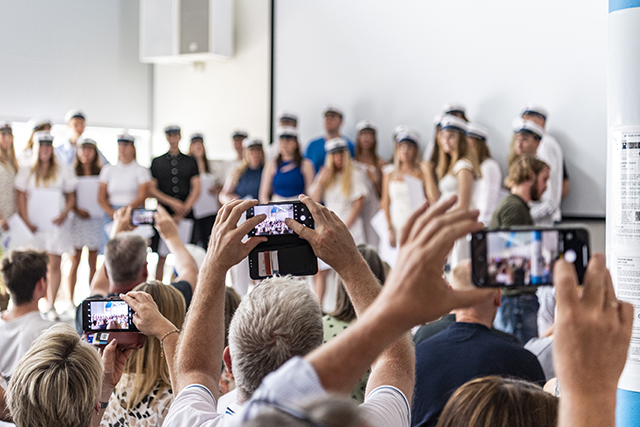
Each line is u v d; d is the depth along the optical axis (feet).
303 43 23.61
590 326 2.15
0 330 8.66
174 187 22.11
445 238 2.09
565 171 17.51
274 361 3.52
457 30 19.71
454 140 16.71
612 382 2.15
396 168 18.84
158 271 21.35
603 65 16.84
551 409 3.79
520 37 18.40
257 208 4.05
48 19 25.04
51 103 25.26
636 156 5.51
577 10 17.28
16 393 4.48
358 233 19.86
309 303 3.67
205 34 25.16
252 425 1.69
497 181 16.75
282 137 20.65
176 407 3.58
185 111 27.68
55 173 20.48
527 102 18.33
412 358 3.85
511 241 2.59
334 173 19.77
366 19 21.81
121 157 21.44
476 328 6.64
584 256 2.59
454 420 3.89
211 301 3.80
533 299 10.71
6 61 23.89
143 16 26.55
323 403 1.74
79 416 4.49
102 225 21.54
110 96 27.22
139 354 5.85
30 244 19.80
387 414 3.28
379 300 2.20
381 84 21.56
